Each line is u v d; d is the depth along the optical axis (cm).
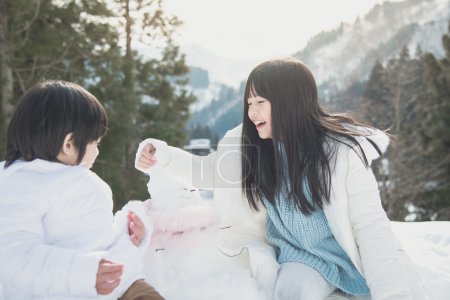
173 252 164
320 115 165
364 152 155
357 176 154
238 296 150
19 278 117
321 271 156
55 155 133
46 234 128
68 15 822
